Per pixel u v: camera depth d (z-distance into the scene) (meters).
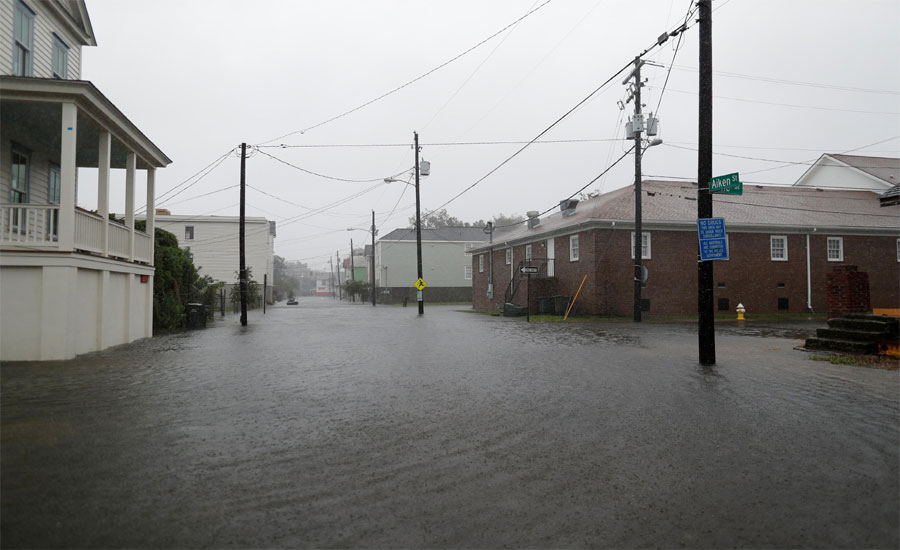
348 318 28.48
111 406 6.78
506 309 29.25
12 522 3.47
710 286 10.21
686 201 29.30
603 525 3.54
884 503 3.86
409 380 8.76
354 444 5.29
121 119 13.44
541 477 4.41
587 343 14.25
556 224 30.67
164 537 3.30
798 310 28.72
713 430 5.72
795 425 5.89
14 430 5.64
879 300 29.66
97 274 12.80
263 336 17.17
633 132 22.06
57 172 16.30
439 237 63.03
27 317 10.87
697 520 3.62
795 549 3.23
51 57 15.27
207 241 49.31
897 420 6.09
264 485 4.20
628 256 26.42
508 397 7.40
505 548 3.23
